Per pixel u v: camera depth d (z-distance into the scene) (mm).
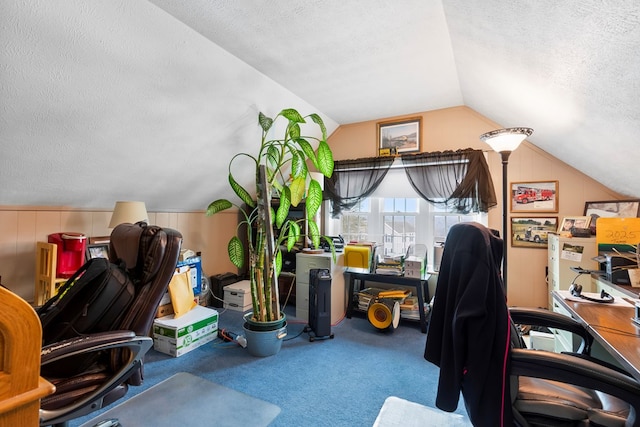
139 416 1685
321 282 2768
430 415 1705
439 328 1251
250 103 2635
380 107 3273
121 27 1632
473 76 2336
